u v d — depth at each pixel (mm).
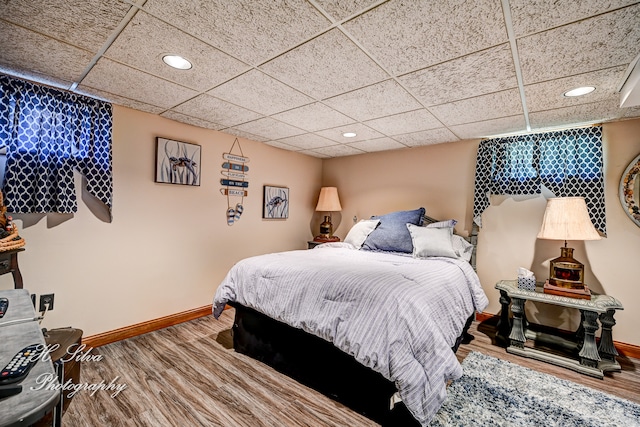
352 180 4594
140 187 2822
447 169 3646
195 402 1871
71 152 2338
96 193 2482
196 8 1336
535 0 1215
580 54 1619
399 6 1288
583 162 2789
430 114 2648
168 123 3012
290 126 3154
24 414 555
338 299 1901
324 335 1884
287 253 3021
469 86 2068
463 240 3281
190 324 3141
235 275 2568
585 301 2350
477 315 3365
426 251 3000
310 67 1867
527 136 3066
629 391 2047
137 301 2842
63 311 2398
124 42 1630
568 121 2750
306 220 4750
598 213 2715
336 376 1942
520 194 3117
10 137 2043
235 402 1883
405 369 1541
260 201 4008
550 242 2990
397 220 3463
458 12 1312
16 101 2064
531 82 1979
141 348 2566
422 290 1878
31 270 2242
